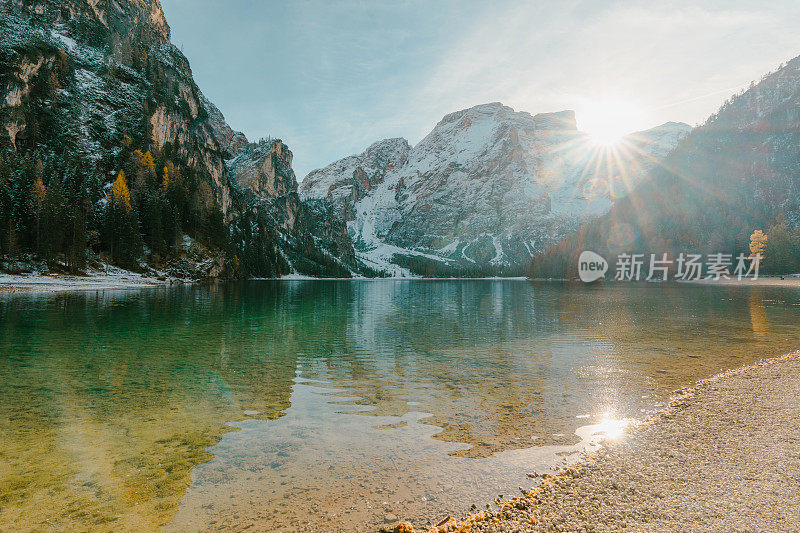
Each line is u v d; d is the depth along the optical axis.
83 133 114.62
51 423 10.07
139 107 137.38
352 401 11.96
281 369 16.11
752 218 167.88
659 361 17.41
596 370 15.80
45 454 8.27
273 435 9.33
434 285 145.12
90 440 9.02
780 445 7.99
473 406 11.38
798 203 186.62
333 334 25.47
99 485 7.02
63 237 77.31
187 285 91.44
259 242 194.00
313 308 44.34
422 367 16.47
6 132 96.25
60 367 16.11
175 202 113.81
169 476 7.33
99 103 126.38
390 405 11.53
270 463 7.84
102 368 16.03
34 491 6.79
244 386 13.63
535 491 6.52
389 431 9.51
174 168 127.81
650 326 28.78
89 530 5.69
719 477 6.73
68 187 90.06
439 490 6.71
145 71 161.75
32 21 135.75
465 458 7.96
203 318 32.84
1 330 24.95
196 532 5.63
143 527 5.77
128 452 8.39
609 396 12.26
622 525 5.45
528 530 5.41
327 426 9.88
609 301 53.91
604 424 9.80
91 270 81.12
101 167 110.75
